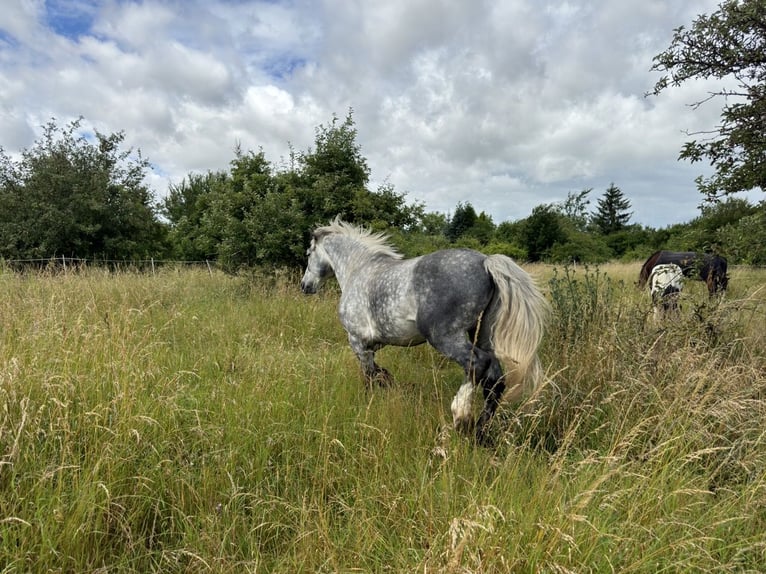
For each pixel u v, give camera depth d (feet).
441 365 16.48
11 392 7.77
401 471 8.25
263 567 6.24
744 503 7.13
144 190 49.75
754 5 13.34
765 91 14.43
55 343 10.41
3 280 19.72
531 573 5.54
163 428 8.36
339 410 10.73
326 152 31.73
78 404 8.24
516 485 7.48
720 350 11.02
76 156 45.55
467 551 5.55
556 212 87.15
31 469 6.97
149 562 6.40
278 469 8.25
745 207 20.95
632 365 10.43
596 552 6.01
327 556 6.17
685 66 15.38
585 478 7.41
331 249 15.70
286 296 24.73
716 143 15.44
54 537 5.93
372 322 12.32
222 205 30.17
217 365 12.26
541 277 27.20
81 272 24.29
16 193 41.88
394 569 6.05
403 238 31.71
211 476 7.75
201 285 28.35
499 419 9.77
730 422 8.76
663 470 7.23
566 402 10.57
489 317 10.59
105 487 6.29
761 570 6.17
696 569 5.99
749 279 19.74
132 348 10.74
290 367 12.26
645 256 71.77
